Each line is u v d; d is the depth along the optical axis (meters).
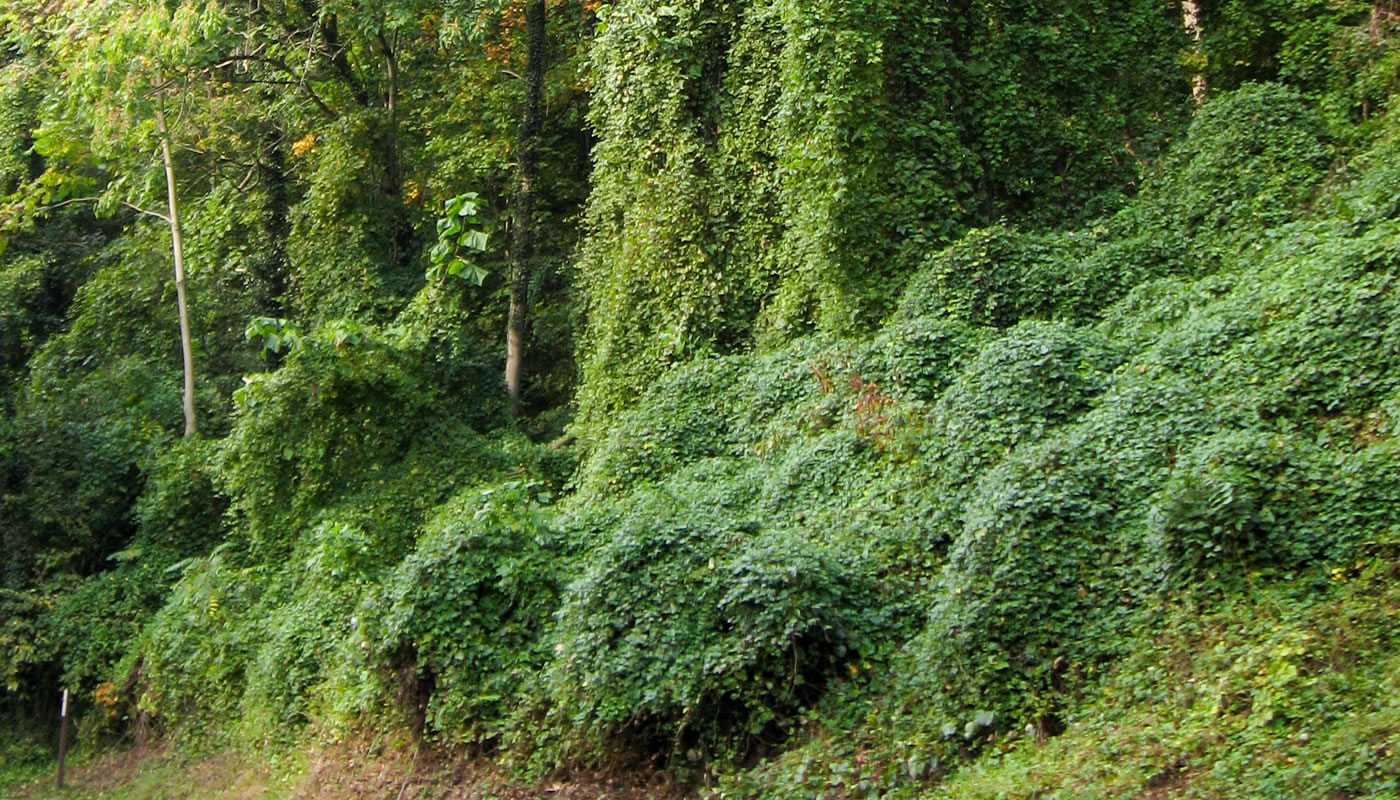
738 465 15.51
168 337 26.45
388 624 12.68
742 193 18.48
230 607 18.25
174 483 21.48
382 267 24.88
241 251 26.67
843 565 11.57
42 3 25.17
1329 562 9.12
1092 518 10.35
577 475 18.42
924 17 16.70
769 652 10.57
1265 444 9.89
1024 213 16.92
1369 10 16.38
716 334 18.27
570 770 11.42
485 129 24.69
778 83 17.64
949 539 11.99
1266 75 17.38
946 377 13.97
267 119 26.12
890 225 15.95
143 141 24.34
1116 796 7.87
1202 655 8.92
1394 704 7.46
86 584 20.67
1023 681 9.66
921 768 9.42
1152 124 17.61
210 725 17.31
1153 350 12.42
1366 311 10.94
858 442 13.70
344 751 13.54
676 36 18.95
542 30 22.72
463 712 12.20
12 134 29.09
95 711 19.17
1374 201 12.94
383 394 18.52
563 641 11.84
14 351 27.55
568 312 23.56
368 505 17.73
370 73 26.34
